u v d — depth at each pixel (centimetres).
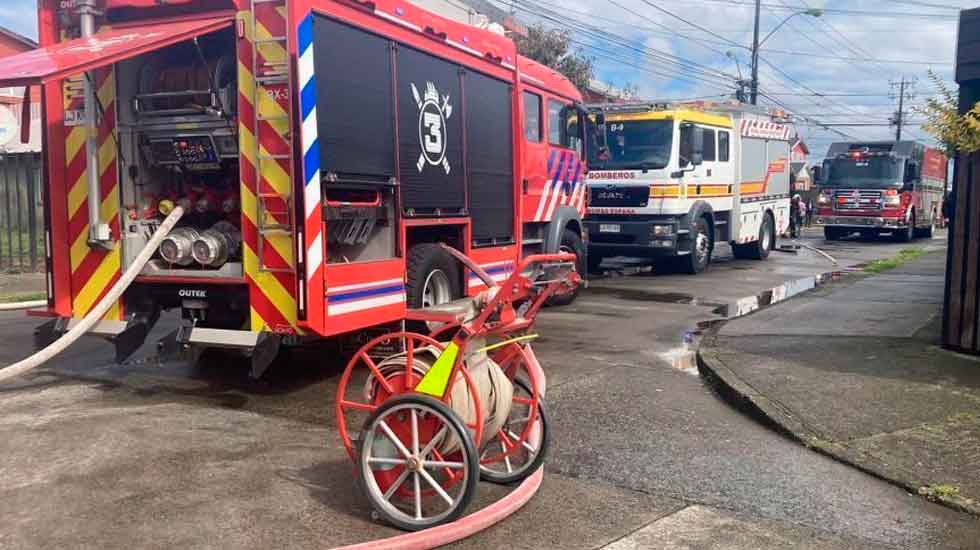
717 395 720
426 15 782
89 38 667
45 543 397
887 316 1059
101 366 779
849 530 440
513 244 980
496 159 937
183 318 709
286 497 462
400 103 741
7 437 551
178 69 698
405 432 430
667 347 927
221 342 654
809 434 585
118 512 435
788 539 427
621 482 504
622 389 730
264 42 625
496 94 939
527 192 1045
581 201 1241
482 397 452
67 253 728
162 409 634
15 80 537
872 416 621
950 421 610
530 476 489
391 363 453
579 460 542
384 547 391
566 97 1169
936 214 3806
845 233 3119
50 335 736
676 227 1595
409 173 755
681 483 504
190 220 735
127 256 707
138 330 711
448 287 830
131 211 719
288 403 666
